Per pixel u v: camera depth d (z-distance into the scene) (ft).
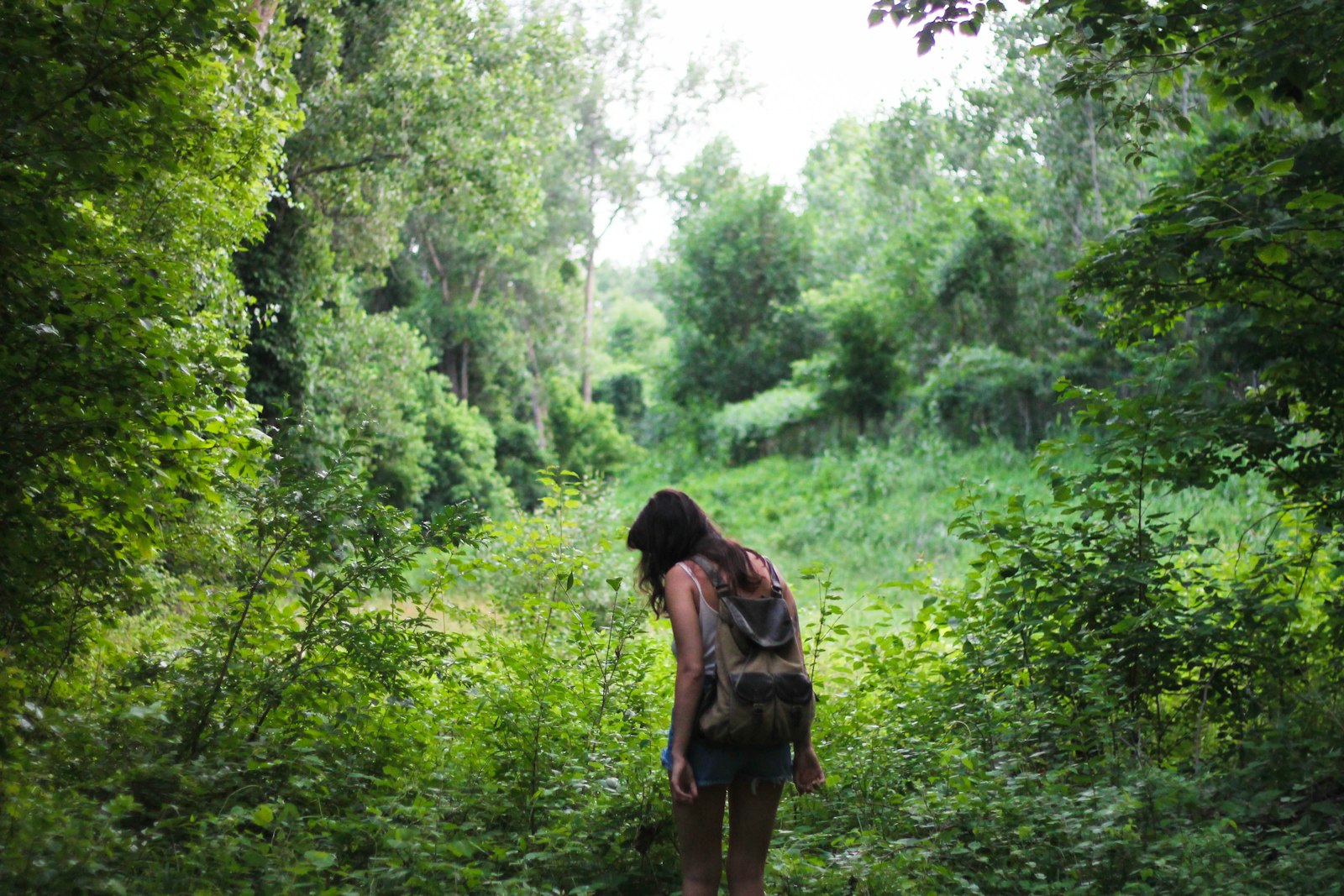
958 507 22.06
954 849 14.53
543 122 73.36
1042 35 81.05
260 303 57.36
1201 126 54.24
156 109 15.87
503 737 17.12
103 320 15.16
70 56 14.53
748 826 11.55
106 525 16.30
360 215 65.57
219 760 14.30
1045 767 18.15
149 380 14.89
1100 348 92.27
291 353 59.26
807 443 131.44
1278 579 20.65
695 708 11.07
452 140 61.82
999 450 97.91
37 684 15.80
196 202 24.26
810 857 14.47
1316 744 17.40
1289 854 14.19
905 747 18.79
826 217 178.81
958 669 21.12
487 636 21.84
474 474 106.01
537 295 169.78
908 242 115.24
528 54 69.31
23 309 14.30
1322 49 17.61
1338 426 21.01
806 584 67.56
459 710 19.89
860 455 107.34
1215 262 19.57
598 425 155.43
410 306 145.59
